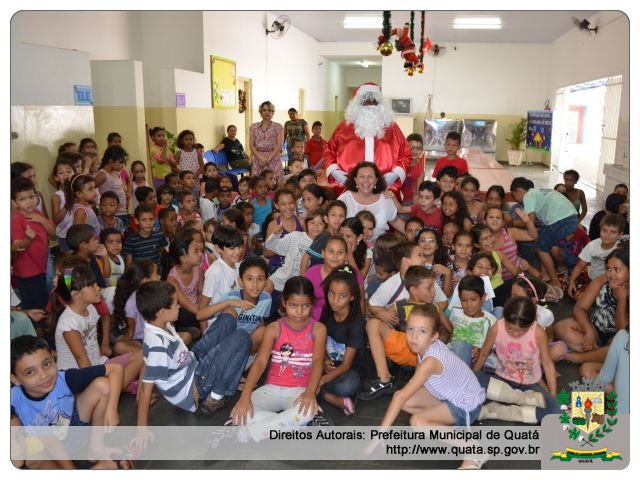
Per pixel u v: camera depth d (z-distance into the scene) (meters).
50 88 5.59
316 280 3.10
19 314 2.79
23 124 5.21
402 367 3.08
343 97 22.50
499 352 2.80
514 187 5.05
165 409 2.76
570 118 17.44
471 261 3.32
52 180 4.77
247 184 5.54
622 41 9.28
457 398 2.46
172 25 8.83
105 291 3.30
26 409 2.14
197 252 3.29
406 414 2.72
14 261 3.51
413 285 2.91
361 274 3.51
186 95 8.40
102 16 7.75
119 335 3.36
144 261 3.21
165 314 2.46
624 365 2.51
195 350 2.93
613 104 10.05
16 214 3.46
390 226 4.63
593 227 4.76
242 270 2.99
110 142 6.20
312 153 9.34
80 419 2.29
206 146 9.23
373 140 4.83
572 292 4.11
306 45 15.49
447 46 15.89
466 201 4.78
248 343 2.66
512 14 11.66
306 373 2.66
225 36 9.76
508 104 15.99
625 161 8.36
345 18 12.87
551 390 2.70
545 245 4.35
